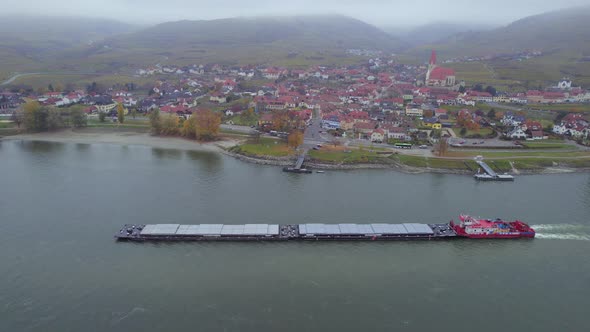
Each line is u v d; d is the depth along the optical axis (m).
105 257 121.88
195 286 109.44
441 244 133.50
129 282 110.62
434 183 187.00
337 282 112.69
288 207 157.25
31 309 99.88
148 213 150.00
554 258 125.25
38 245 127.50
